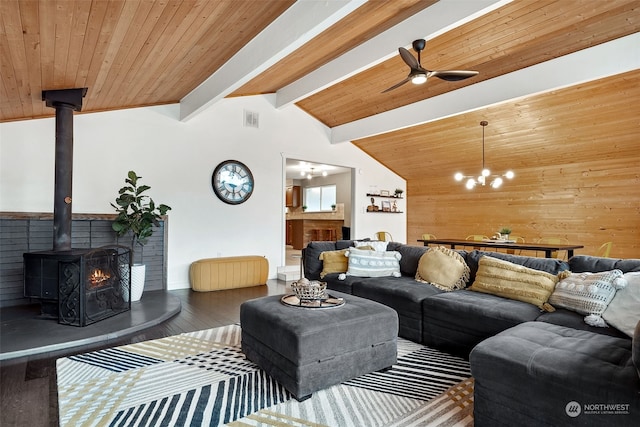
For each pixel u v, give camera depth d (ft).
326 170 31.81
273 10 9.57
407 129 21.72
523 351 5.87
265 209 20.29
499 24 12.20
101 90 12.52
